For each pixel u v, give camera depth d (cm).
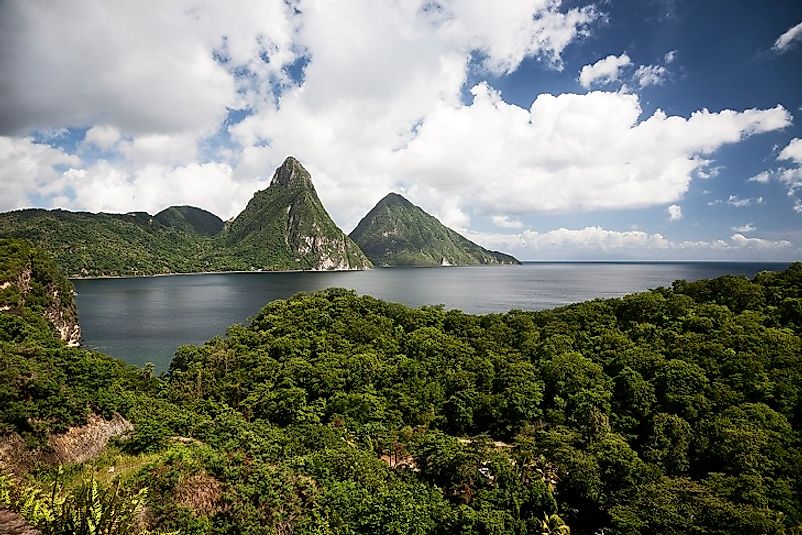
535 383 5041
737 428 3838
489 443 4309
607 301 7081
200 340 10131
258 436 3600
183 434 3406
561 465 3812
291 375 5434
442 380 5397
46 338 6322
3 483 1338
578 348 5825
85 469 2645
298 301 8081
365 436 4306
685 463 3862
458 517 3028
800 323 5300
